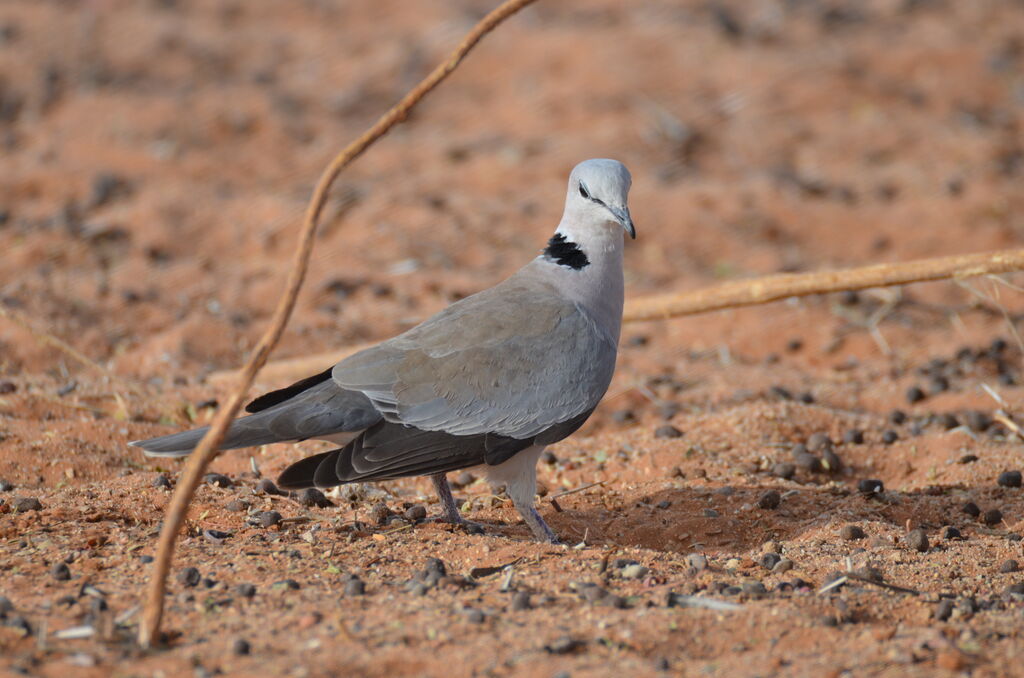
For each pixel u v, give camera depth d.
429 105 24.88
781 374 14.76
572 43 26.97
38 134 22.30
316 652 7.12
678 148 22.81
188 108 23.69
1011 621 7.84
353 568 8.51
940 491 10.78
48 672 6.77
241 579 8.20
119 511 9.38
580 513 10.24
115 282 16.62
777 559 8.96
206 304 16.19
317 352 14.93
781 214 20.20
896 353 15.51
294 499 10.11
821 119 24.36
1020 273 18.19
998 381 14.18
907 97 25.31
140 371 13.97
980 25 29.52
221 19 29.70
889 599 8.16
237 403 7.09
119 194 19.84
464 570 8.59
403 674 6.97
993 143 23.05
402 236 18.72
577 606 7.88
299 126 23.42
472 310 9.64
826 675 7.04
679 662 7.23
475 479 11.24
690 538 9.76
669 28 27.97
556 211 20.09
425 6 30.23
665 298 12.61
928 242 19.30
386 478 8.87
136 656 7.01
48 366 13.77
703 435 12.09
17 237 17.89
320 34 28.84
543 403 9.41
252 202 19.45
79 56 25.95
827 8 30.28
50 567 8.28
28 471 10.52
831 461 11.48
